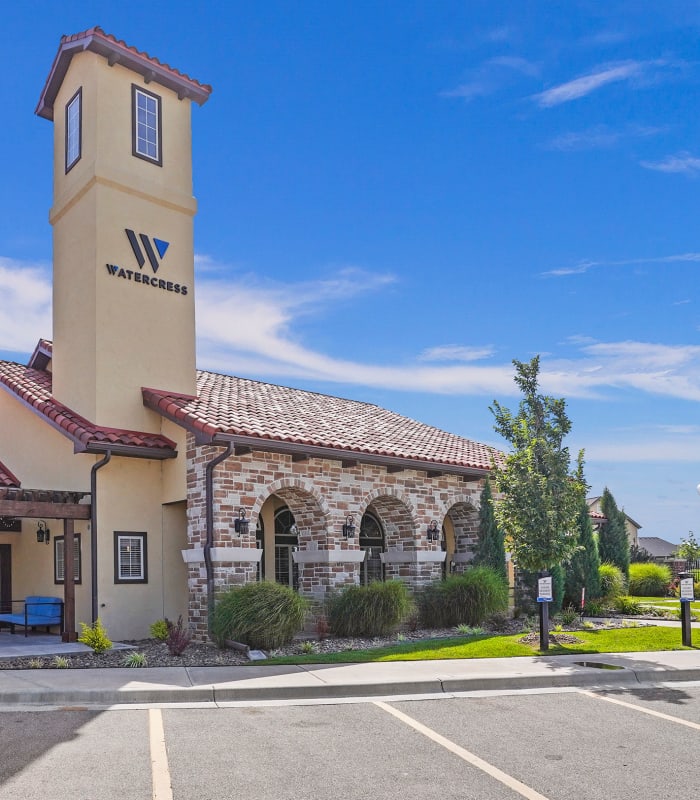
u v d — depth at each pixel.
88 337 16.30
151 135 17.70
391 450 17.39
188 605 15.79
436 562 18.86
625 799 6.18
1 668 11.91
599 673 11.21
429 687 10.52
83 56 17.33
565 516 14.27
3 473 18.00
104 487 15.60
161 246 17.47
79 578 15.80
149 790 6.36
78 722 8.59
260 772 6.84
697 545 36.06
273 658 12.58
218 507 14.77
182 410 15.30
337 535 16.69
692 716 9.02
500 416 15.08
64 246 17.50
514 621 18.67
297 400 21.16
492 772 6.86
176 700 9.79
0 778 6.64
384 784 6.52
